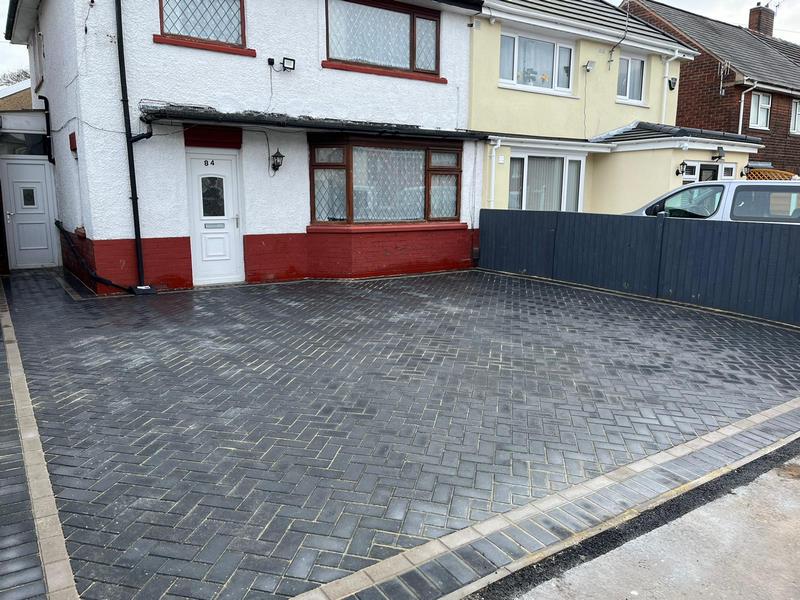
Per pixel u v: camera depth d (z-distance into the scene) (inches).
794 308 320.2
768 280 331.3
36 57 550.9
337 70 442.0
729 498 151.0
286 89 422.6
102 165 368.8
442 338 292.4
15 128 494.9
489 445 176.9
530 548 129.1
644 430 189.6
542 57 576.1
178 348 269.4
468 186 522.9
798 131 854.5
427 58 494.0
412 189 492.4
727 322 331.0
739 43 878.4
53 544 126.0
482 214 527.2
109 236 378.3
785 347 282.0
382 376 235.5
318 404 205.6
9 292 395.9
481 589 116.0
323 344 279.0
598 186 617.6
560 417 198.4
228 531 131.8
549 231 468.4
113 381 225.6
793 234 318.7
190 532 131.1
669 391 223.6
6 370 236.7
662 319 337.7
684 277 376.5
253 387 221.1
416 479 156.3
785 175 706.2
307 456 167.3
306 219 455.8
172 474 156.0
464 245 527.2
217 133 406.0
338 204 459.8
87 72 356.5
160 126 384.2
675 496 151.5
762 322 331.0
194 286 420.2
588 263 439.5
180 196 399.2
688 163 561.3
